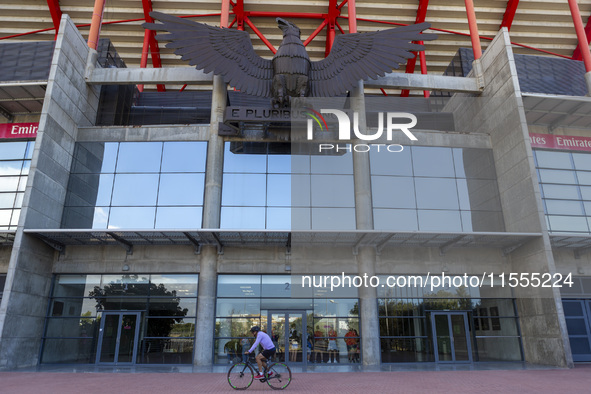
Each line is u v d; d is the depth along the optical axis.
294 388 9.56
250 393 8.91
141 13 27.50
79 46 19.08
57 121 17.17
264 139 18.69
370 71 18.30
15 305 14.67
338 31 29.25
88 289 17.05
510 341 16.81
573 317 17.77
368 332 16.14
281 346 16.30
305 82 17.75
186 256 17.48
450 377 11.66
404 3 27.86
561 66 20.72
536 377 11.62
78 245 17.53
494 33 29.78
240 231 15.69
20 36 28.44
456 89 20.59
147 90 29.86
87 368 14.52
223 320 16.72
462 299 17.11
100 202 17.77
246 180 18.30
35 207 15.70
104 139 18.77
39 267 16.25
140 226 17.44
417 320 16.64
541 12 28.23
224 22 19.89
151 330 16.47
